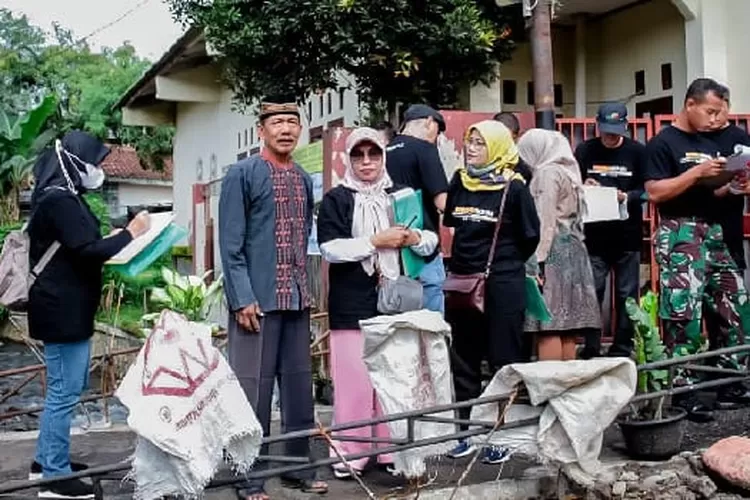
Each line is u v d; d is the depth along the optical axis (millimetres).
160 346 3660
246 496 4328
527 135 5293
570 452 4207
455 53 8828
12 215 18484
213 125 17969
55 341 4496
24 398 10242
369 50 8688
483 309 4910
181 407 3592
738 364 5910
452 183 5168
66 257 4508
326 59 8977
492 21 9125
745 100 8898
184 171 20250
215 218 13367
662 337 6148
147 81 17609
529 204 4906
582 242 5258
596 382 4184
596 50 10805
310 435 4031
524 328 5098
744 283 6586
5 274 4629
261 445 3898
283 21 8750
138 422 3516
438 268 5047
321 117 12695
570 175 5188
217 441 3650
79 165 4539
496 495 4555
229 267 4418
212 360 3723
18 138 18234
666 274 5699
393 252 4773
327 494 4520
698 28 9023
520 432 4230
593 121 7691
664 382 5031
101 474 3809
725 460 4582
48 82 28859
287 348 4621
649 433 4887
